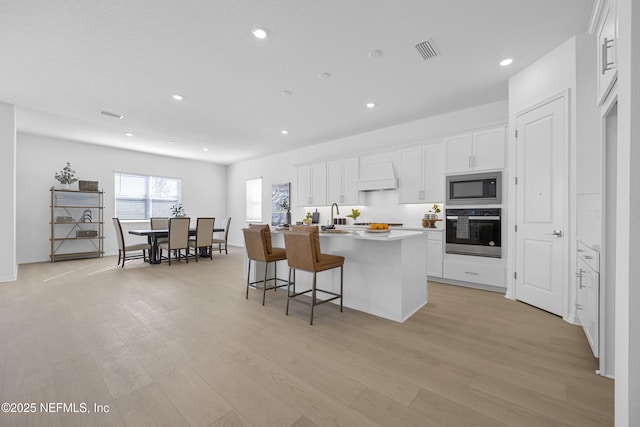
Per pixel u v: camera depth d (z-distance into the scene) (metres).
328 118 4.90
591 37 2.59
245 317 2.84
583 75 2.61
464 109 4.50
